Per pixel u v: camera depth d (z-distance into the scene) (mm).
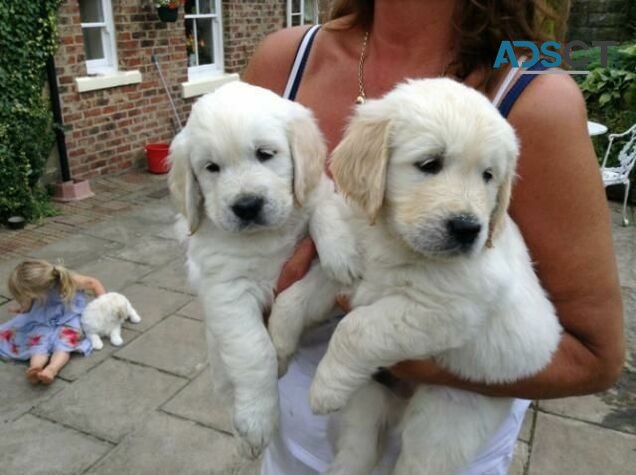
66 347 1133
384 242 436
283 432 528
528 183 428
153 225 1772
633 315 1341
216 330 469
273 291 475
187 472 879
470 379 452
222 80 2629
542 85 422
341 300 461
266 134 465
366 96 505
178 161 493
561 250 429
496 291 416
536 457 922
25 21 1739
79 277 1312
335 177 450
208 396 1037
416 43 485
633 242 1807
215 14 2621
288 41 571
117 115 2178
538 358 436
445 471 476
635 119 2107
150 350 1168
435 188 399
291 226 482
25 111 1780
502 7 437
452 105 404
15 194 1748
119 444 930
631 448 946
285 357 467
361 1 530
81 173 2094
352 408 502
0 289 1374
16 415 987
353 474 498
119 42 2164
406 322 412
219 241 475
